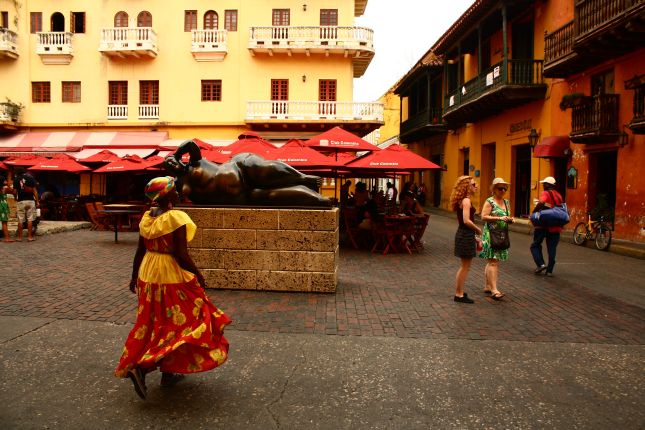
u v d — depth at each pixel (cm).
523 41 2048
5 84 2769
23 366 426
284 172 748
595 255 1221
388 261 1027
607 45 1342
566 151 1662
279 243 710
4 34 2667
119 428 327
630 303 697
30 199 1264
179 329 358
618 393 392
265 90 2719
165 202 370
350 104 2647
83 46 2741
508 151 2148
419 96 3322
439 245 1319
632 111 1373
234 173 727
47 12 2742
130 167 1655
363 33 2648
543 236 923
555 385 406
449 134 2936
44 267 889
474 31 2267
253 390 388
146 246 372
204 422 337
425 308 639
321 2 2689
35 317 568
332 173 1608
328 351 474
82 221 1858
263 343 493
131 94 2739
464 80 2695
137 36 2641
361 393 385
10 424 329
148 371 362
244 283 718
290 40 2622
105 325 542
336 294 706
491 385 404
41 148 2636
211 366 358
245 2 2703
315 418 345
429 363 448
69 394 376
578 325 578
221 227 716
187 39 2719
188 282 363
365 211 1259
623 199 1415
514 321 589
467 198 666
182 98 2730
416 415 351
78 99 2764
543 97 1852
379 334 528
